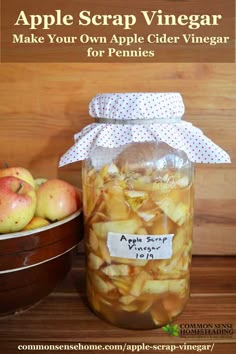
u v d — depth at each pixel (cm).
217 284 57
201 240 66
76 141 47
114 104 41
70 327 47
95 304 49
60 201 49
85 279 58
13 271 43
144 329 47
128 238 43
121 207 43
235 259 65
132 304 45
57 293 55
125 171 44
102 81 60
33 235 43
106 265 45
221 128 61
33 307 51
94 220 46
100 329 47
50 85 60
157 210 43
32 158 63
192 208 49
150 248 44
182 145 43
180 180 45
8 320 48
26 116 62
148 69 59
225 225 65
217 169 63
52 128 62
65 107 61
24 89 61
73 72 60
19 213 43
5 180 44
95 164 46
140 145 45
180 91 60
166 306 46
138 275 45
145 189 43
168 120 42
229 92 59
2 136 62
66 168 64
